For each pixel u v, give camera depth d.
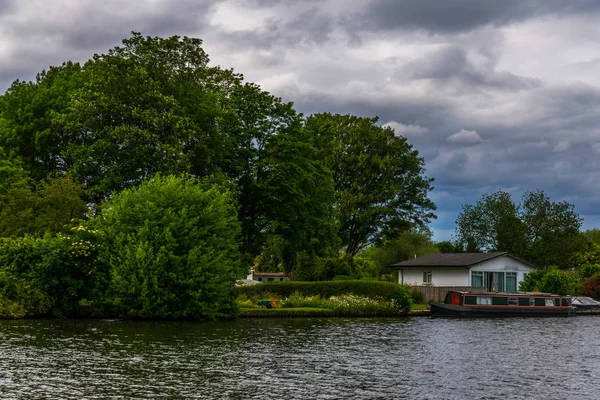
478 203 93.81
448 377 23.00
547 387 21.73
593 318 54.66
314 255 71.88
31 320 38.22
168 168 48.41
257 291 55.12
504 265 72.75
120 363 23.77
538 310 56.75
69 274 40.47
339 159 78.12
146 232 40.62
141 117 49.66
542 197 89.25
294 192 56.31
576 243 86.50
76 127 50.88
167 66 53.44
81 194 50.69
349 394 19.67
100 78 50.66
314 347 29.80
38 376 21.05
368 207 78.19
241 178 57.88
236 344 29.91
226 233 43.72
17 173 50.78
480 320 50.56
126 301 40.16
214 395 19.02
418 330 39.78
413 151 82.38
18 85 59.72
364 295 54.31
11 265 39.34
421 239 119.00
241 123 57.84
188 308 41.09
